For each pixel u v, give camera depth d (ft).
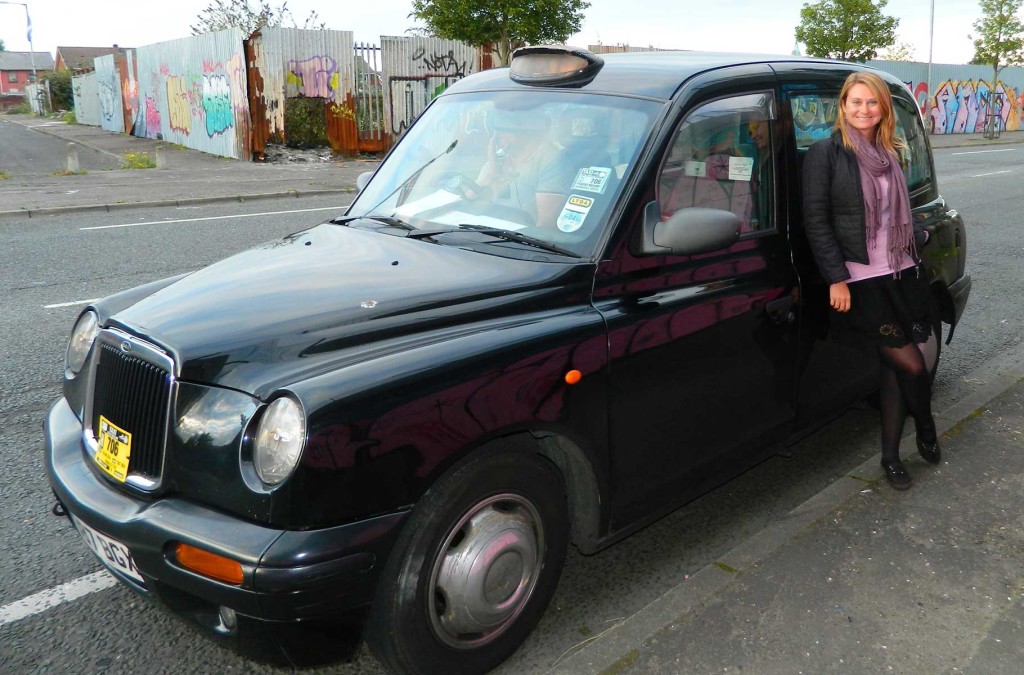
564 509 8.95
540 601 8.95
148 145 97.71
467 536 8.08
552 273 9.07
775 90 11.39
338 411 7.06
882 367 12.26
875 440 15.01
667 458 9.94
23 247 31.45
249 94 70.33
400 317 8.37
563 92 11.05
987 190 54.39
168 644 9.36
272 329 8.03
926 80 132.36
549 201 9.97
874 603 9.57
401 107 75.20
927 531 11.09
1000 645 8.88
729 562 10.28
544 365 8.34
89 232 35.06
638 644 8.82
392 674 8.21
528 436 8.54
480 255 9.56
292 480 6.93
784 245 11.23
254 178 58.03
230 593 6.99
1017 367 17.29
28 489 12.87
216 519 7.22
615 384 9.05
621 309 9.24
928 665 8.58
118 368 8.31
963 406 15.15
